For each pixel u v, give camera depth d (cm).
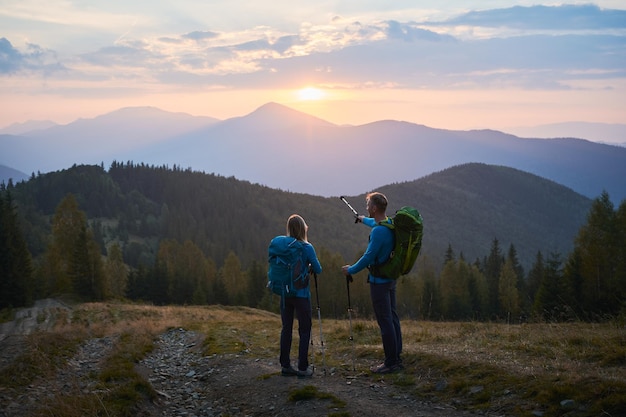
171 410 786
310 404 698
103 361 1105
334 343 1196
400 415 633
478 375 731
